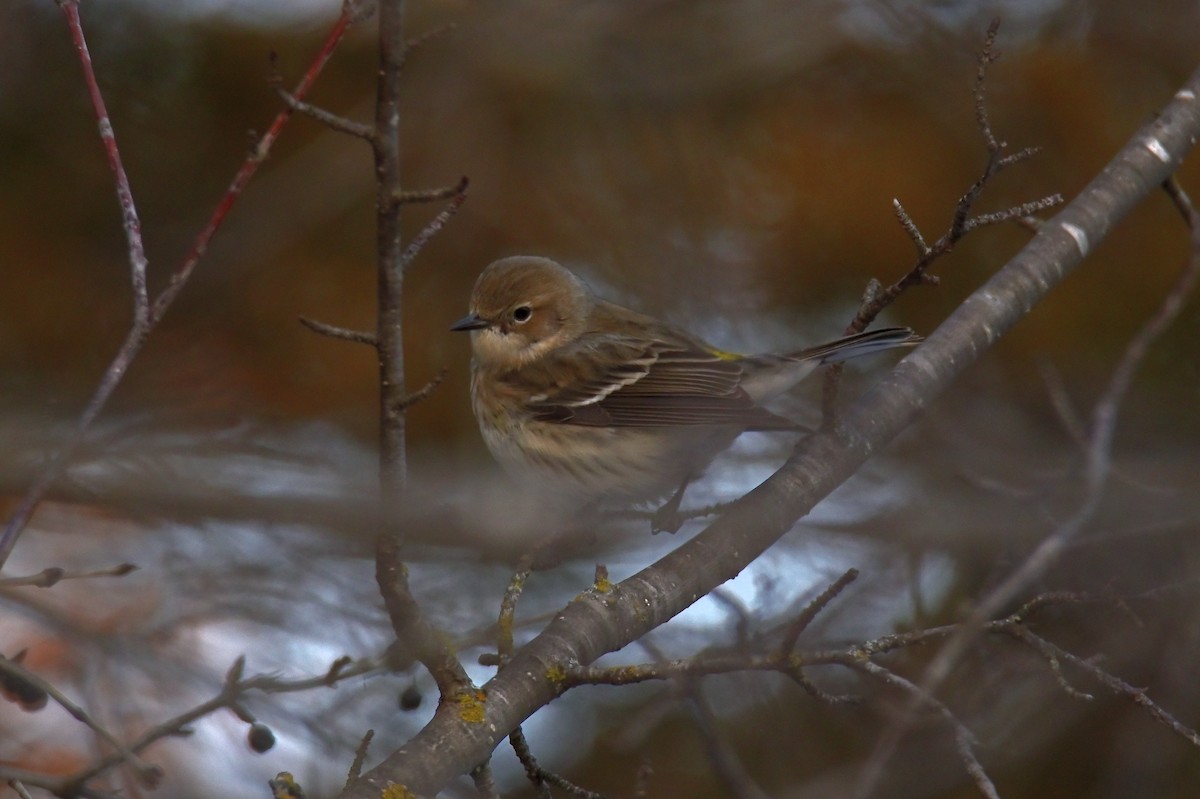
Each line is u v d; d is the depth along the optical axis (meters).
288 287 13.33
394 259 5.83
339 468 12.51
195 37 13.74
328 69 13.80
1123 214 9.57
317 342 13.19
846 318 13.80
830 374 7.97
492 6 14.03
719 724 11.88
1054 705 11.23
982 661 11.19
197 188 13.69
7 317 12.82
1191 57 13.98
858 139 13.70
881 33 14.07
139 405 12.41
